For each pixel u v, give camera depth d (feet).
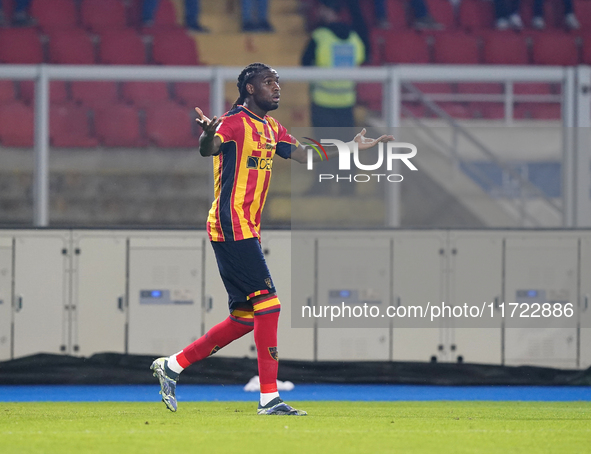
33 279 97.30
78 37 162.71
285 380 98.07
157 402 73.26
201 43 164.96
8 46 159.43
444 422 48.19
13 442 36.91
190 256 98.84
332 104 146.72
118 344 97.91
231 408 60.29
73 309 97.66
